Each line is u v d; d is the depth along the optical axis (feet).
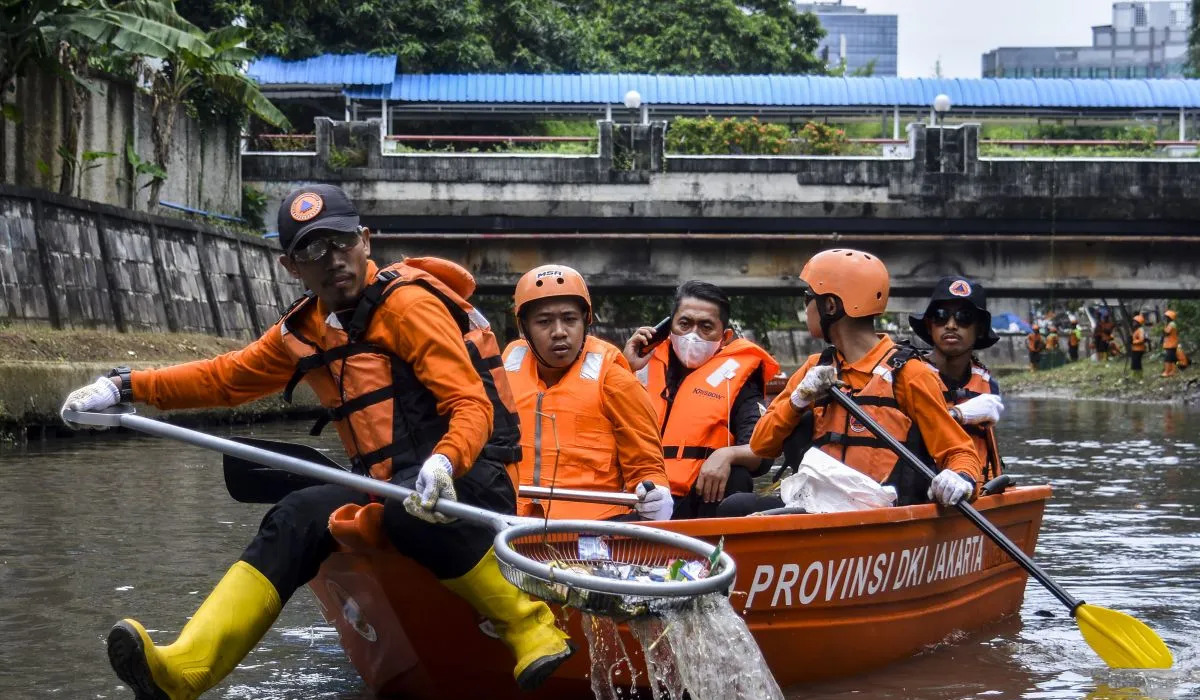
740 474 18.57
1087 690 14.83
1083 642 17.43
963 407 18.69
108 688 14.23
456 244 78.79
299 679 14.88
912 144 77.56
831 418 17.26
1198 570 22.66
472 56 99.76
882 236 76.89
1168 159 77.36
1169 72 268.21
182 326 60.59
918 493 16.90
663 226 78.18
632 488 16.26
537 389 16.52
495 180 77.56
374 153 77.92
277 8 94.84
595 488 16.16
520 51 106.22
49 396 43.83
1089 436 54.39
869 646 15.52
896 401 16.94
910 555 15.83
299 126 101.35
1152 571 22.57
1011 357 152.15
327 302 12.58
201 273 63.82
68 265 51.21
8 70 51.01
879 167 77.46
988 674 15.56
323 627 17.72
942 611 16.99
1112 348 112.78
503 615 12.30
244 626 11.85
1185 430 57.88
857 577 14.98
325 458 13.35
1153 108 97.35
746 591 13.80
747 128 86.69
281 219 12.41
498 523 11.83
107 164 61.98
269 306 72.84
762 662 12.16
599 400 16.30
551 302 16.26
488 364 13.06
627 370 16.60
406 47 97.19
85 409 13.32
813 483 16.12
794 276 78.79
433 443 12.47
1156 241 76.79
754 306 103.76
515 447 13.14
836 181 77.51
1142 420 65.72
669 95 94.63
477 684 13.51
